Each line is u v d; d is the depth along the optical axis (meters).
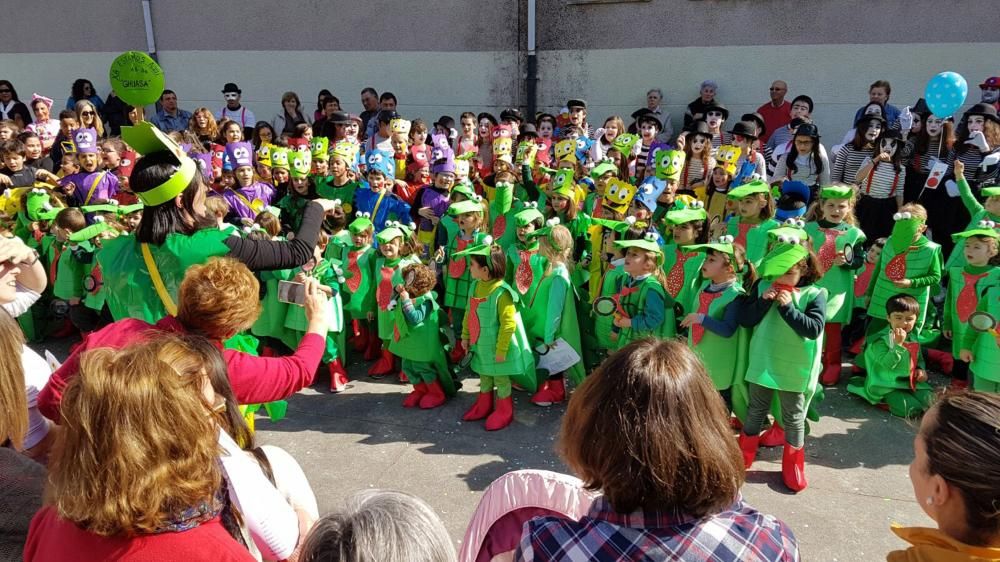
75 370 2.23
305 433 4.55
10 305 2.75
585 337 4.99
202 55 11.93
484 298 4.49
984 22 8.38
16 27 13.09
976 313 3.96
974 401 1.45
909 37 8.66
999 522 1.37
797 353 3.59
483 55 10.38
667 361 1.44
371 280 5.38
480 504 1.90
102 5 12.33
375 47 10.91
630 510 1.37
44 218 6.06
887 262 4.83
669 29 9.50
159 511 1.40
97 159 7.08
